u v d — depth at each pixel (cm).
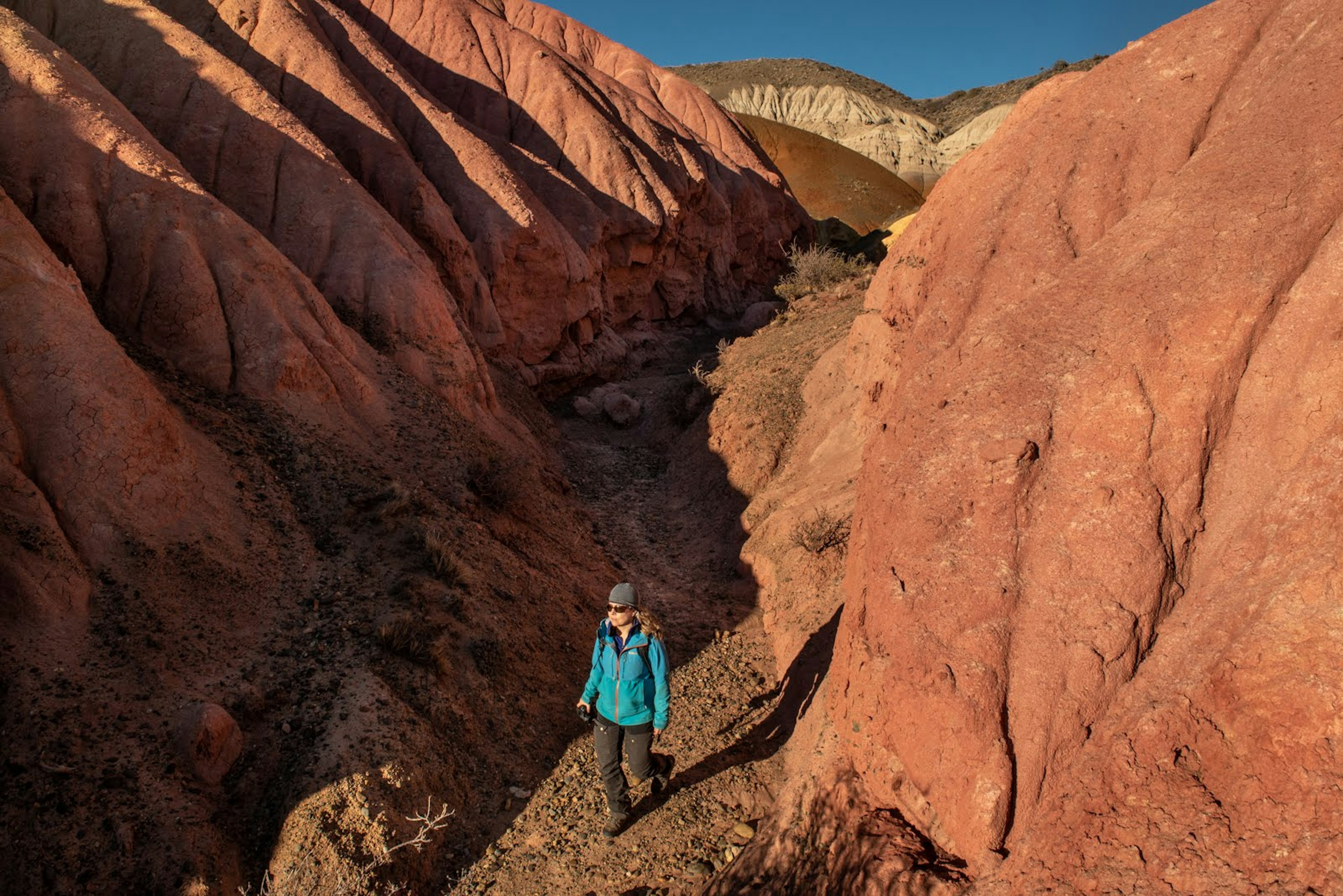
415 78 2962
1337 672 311
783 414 1310
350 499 877
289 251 1335
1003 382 483
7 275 720
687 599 1011
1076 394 450
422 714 642
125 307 957
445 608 761
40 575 600
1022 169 685
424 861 550
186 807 523
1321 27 514
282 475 874
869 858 426
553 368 2041
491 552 909
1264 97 513
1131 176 609
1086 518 423
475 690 699
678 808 599
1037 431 450
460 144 2102
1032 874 362
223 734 567
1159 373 433
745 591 1023
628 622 567
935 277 905
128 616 626
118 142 1034
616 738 574
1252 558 375
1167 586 405
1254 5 603
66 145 1002
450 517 932
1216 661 349
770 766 636
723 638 902
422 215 1722
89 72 1220
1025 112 803
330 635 698
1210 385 421
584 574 1026
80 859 471
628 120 3130
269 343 972
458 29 3095
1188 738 342
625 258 2644
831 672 573
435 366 1257
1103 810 349
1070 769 385
